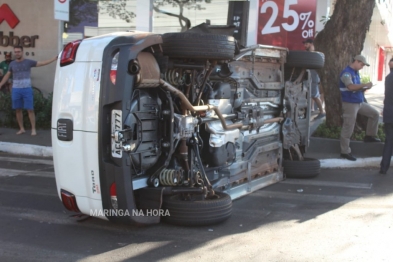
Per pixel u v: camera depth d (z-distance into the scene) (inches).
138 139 192.2
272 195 271.4
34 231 206.1
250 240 197.6
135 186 198.2
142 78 184.5
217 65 228.1
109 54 183.8
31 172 328.5
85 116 188.1
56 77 201.8
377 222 223.8
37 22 588.4
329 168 350.0
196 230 208.2
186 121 207.8
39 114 486.9
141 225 203.3
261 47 261.9
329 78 411.2
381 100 805.2
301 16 461.7
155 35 190.5
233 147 242.1
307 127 328.8
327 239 200.2
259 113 268.2
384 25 953.5
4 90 531.2
